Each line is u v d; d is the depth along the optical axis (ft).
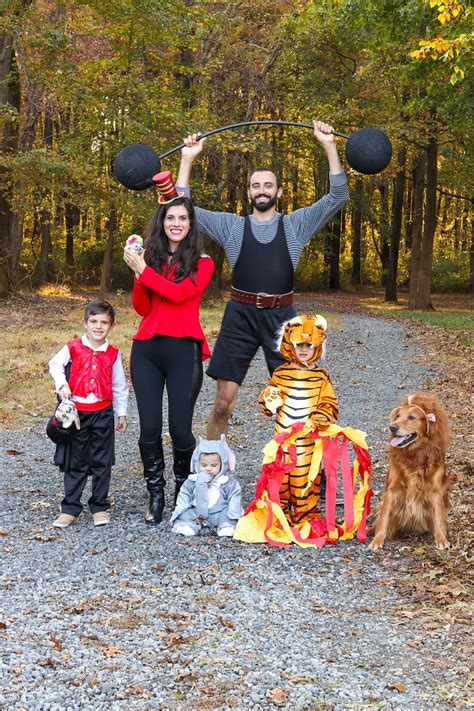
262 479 17.06
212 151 73.92
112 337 53.36
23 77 74.95
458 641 12.18
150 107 67.21
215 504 17.37
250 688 10.64
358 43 73.61
